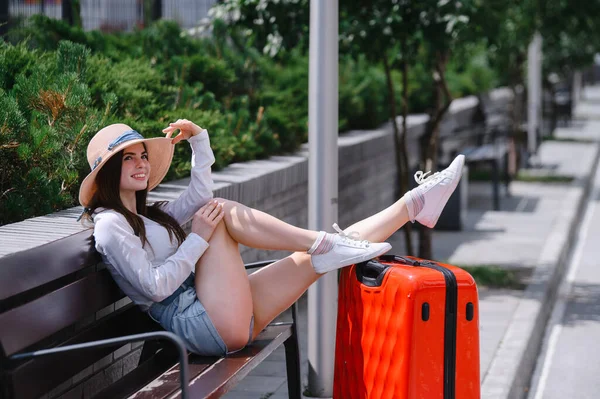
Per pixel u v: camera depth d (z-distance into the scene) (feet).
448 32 26.27
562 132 100.27
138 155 14.39
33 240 12.95
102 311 15.43
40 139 16.58
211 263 14.42
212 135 24.76
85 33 28.19
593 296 31.89
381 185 40.81
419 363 13.79
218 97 30.60
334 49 17.88
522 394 21.33
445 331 13.91
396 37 26.40
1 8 31.37
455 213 42.37
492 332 24.27
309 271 15.11
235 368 13.62
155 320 14.51
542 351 25.17
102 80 22.39
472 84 71.41
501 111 80.89
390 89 30.66
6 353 10.99
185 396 11.34
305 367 20.84
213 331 14.12
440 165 42.52
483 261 34.60
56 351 11.14
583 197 56.80
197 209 15.88
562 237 39.91
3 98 17.02
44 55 22.30
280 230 14.73
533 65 67.97
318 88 17.87
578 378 22.75
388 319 14.11
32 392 11.66
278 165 26.37
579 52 74.28
